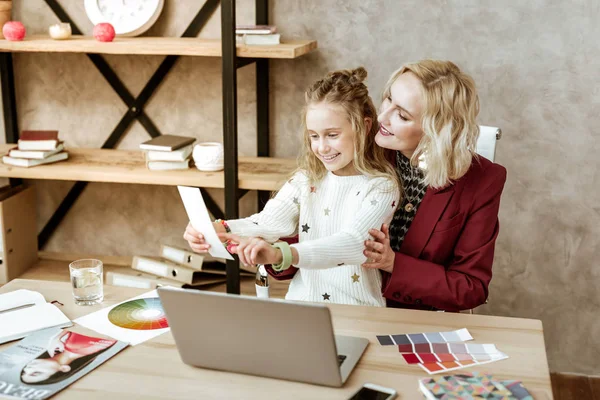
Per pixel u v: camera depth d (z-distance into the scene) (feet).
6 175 8.18
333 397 3.91
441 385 3.92
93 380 4.09
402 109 5.32
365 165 5.52
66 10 8.86
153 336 4.64
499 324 4.79
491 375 4.07
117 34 8.50
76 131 9.31
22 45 7.84
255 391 3.97
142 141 9.21
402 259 5.40
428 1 8.05
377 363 4.26
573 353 8.76
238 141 8.93
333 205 5.54
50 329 4.71
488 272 5.60
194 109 8.93
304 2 8.30
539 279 8.63
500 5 7.93
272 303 3.82
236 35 8.03
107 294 5.33
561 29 7.88
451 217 5.61
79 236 9.62
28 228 9.20
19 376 4.11
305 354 3.94
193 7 8.59
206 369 4.23
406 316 4.91
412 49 8.22
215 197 9.23
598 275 8.47
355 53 8.36
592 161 8.18
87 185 9.45
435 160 5.27
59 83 9.16
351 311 4.98
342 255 5.05
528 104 8.16
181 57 8.77
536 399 3.87
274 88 8.64
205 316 4.01
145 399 3.89
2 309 5.00
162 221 9.40
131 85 8.98
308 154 5.67
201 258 8.50
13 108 9.23
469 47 8.11
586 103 8.03
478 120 8.32
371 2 8.16
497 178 5.65
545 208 8.42
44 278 8.93
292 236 6.00
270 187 7.68
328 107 5.24
